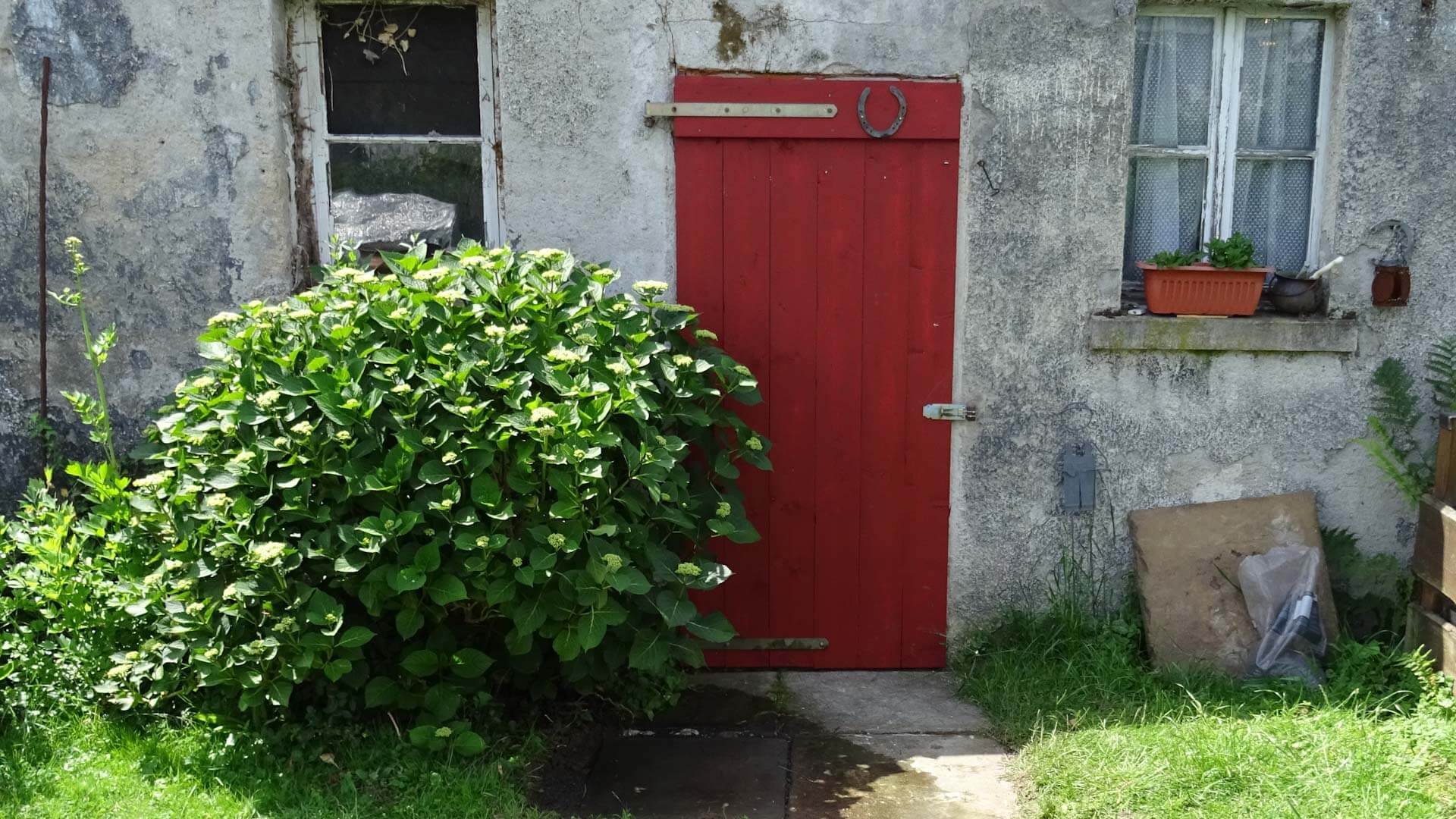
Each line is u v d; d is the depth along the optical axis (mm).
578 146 4523
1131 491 4762
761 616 4824
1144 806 3590
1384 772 3703
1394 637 4633
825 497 4750
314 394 3682
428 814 3578
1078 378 4688
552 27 4445
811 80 4484
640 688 4391
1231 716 4113
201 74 4461
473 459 3688
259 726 3881
